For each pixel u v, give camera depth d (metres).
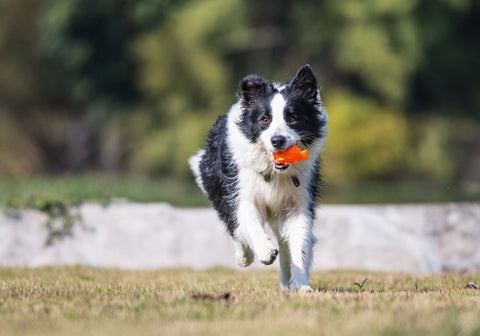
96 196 13.81
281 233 8.83
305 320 6.43
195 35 31.23
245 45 33.12
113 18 32.94
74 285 9.25
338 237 13.35
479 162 33.56
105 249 13.23
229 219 8.79
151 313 6.83
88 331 6.19
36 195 13.45
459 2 31.31
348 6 31.14
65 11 32.12
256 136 8.34
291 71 33.00
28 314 6.93
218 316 6.74
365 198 19.66
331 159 29.89
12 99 38.44
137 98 34.12
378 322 6.30
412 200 18.23
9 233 13.09
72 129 40.62
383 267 13.23
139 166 33.91
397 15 30.91
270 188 8.55
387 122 30.55
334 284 9.82
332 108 30.98
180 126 31.42
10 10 36.94
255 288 8.83
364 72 30.91
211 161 9.24
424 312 6.66
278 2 33.81
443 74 33.72
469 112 34.50
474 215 13.30
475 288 9.40
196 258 13.39
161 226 13.37
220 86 31.48
